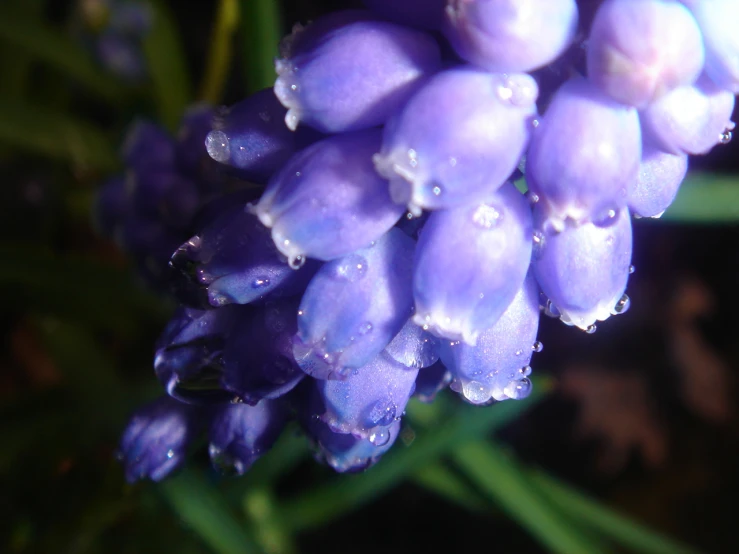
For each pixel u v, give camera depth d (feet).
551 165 0.18
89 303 0.41
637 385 0.49
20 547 0.38
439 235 0.19
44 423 0.39
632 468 0.48
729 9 0.18
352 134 0.19
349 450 0.22
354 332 0.19
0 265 0.40
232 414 0.22
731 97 0.19
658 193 0.19
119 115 0.48
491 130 0.18
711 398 0.49
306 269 0.20
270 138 0.20
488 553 0.46
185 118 0.28
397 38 0.19
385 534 0.46
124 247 0.30
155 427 0.24
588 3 0.19
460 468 0.37
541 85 0.19
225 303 0.20
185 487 0.33
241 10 0.29
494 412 0.34
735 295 0.49
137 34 0.45
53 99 0.50
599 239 0.19
